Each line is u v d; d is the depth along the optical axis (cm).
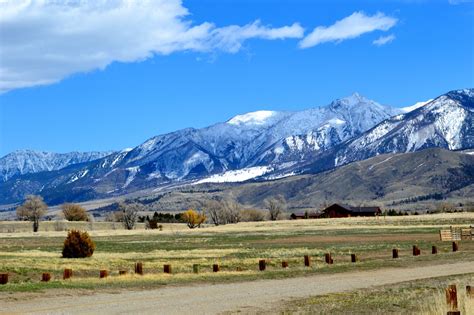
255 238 11712
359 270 5209
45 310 2947
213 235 13550
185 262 6322
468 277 4322
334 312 2888
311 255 7081
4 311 2905
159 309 3016
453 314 2261
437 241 9175
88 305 3144
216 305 3183
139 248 9281
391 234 11425
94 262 6328
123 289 3859
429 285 3956
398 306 3070
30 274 5241
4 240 12681
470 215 17400
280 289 3944
